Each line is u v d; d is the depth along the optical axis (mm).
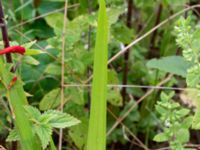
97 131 683
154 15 1347
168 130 866
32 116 739
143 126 1252
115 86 1055
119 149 1278
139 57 1290
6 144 986
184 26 771
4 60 808
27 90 1136
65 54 1007
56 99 1008
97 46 647
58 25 1036
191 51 764
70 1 1239
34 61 845
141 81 1289
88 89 1095
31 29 1239
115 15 1000
